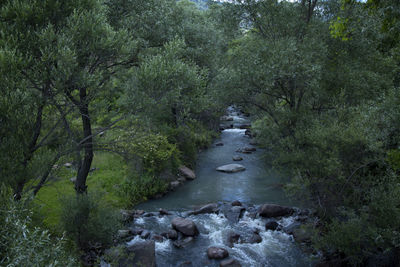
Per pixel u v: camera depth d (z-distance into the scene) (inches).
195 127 1028.5
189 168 821.2
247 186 703.1
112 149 442.6
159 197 643.5
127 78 458.3
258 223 517.3
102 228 378.3
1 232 169.5
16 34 299.6
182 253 425.7
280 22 602.5
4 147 275.6
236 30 671.8
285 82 552.7
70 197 391.9
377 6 307.3
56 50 317.4
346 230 340.5
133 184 636.1
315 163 403.9
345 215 400.8
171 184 695.1
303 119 507.2
